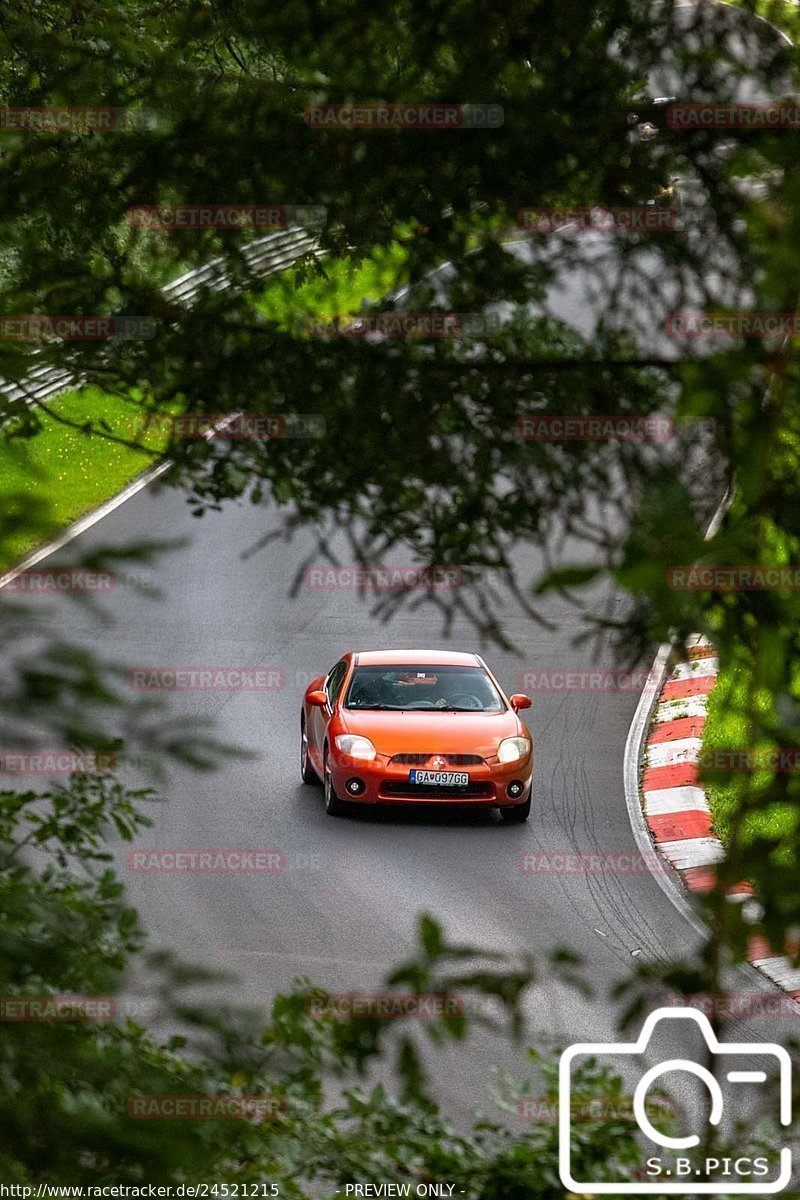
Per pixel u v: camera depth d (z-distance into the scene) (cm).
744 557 606
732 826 639
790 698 613
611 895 4062
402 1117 1379
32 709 730
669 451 1028
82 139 1365
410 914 3850
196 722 774
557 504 1214
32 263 1317
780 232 659
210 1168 784
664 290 1188
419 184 1238
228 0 1354
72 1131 716
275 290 1352
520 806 4828
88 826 1056
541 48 1155
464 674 5319
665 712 5916
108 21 1415
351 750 4784
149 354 1312
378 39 1242
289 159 1271
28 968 770
